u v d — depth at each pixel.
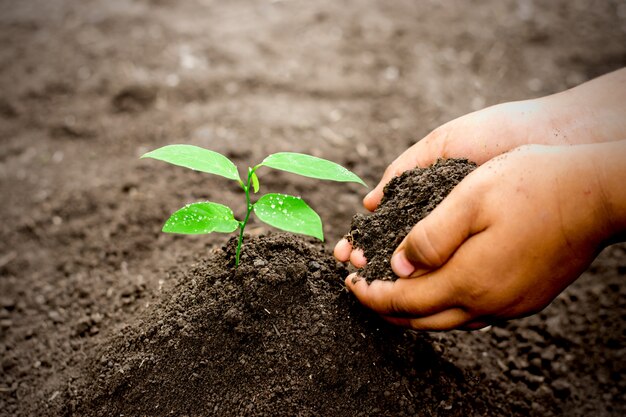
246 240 0.40
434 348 0.42
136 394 0.37
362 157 0.63
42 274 0.51
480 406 0.40
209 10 0.97
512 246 0.32
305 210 0.35
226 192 0.58
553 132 0.40
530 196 0.31
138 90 0.75
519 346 0.46
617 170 0.31
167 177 0.61
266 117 0.69
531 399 0.42
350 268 0.42
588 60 0.84
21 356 0.45
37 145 0.66
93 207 0.57
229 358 0.37
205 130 0.67
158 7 0.98
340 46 0.87
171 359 0.38
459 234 0.32
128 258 0.52
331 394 0.37
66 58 0.82
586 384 0.44
